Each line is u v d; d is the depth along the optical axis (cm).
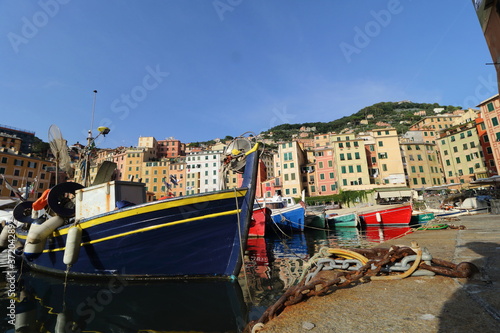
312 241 1723
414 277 284
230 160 830
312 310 218
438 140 5928
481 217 1434
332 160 5641
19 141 6800
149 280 705
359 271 287
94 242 746
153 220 703
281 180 5722
